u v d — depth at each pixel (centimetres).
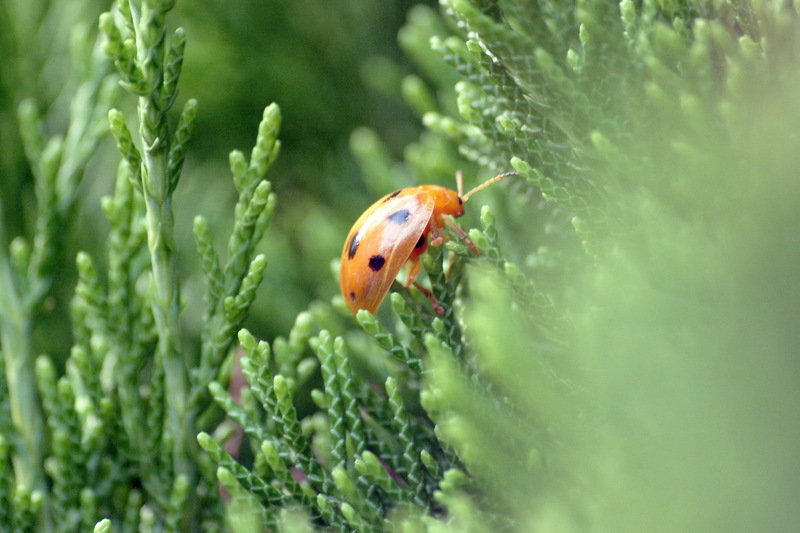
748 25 27
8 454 29
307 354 31
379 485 27
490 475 26
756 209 25
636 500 24
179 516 28
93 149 29
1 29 30
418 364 27
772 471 23
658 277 26
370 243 28
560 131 27
